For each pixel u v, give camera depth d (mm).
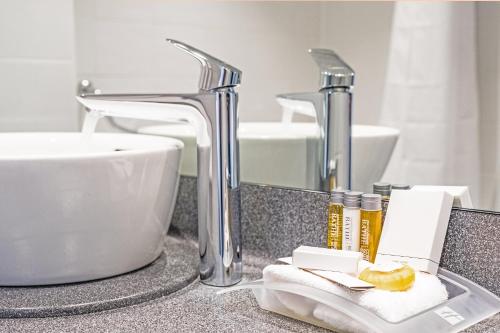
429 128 899
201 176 875
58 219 796
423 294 701
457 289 758
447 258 831
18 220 787
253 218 1033
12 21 1153
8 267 818
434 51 892
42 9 1179
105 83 1215
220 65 832
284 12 1029
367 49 952
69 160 772
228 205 860
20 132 1168
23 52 1169
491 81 844
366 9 953
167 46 1163
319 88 993
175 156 915
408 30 916
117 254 863
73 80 1221
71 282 845
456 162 875
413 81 914
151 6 1165
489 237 793
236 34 1089
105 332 701
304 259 754
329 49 987
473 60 859
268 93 1056
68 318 750
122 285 840
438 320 681
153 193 876
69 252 820
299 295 730
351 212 822
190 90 1140
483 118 850
